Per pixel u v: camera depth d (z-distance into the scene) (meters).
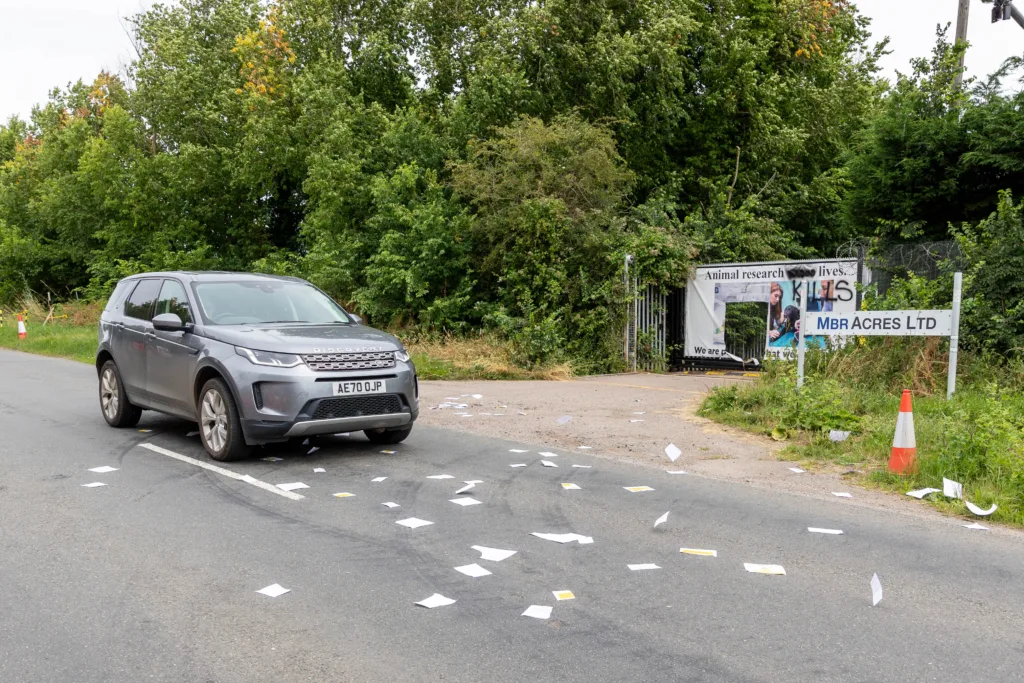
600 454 8.23
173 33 28.42
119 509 6.07
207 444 7.77
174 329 8.02
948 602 4.40
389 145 21.23
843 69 27.11
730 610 4.25
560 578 4.69
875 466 7.54
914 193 17.61
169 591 4.47
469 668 3.58
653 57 20.84
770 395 10.34
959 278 9.77
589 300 16.80
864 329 10.20
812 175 25.94
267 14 26.05
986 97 16.97
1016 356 10.92
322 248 20.17
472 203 18.48
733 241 19.14
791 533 5.60
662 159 22.42
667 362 17.50
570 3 21.34
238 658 3.67
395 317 18.77
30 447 8.38
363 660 3.66
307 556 5.04
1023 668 3.63
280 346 7.39
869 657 3.72
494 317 16.77
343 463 7.66
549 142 17.86
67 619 4.10
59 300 32.00
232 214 28.06
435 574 4.74
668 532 5.59
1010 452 6.93
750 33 23.27
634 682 3.46
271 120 23.28
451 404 11.60
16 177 36.31
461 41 25.11
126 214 29.00
